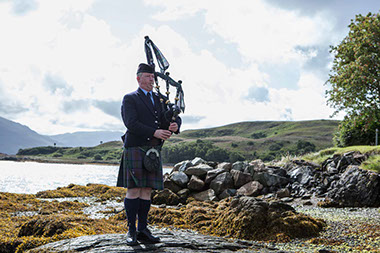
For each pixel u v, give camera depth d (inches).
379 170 331.9
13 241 140.5
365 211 274.1
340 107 494.3
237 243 148.4
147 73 124.4
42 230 154.6
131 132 118.5
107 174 1754.4
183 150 4124.0
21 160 4845.0
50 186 885.8
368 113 467.2
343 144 674.2
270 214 200.2
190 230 210.4
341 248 159.9
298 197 371.9
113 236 126.0
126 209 118.9
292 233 187.9
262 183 407.5
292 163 462.3
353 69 462.9
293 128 5659.5
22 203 328.5
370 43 477.7
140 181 115.1
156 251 110.8
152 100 126.1
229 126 7362.2
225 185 401.1
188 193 398.6
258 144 4458.7
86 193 444.5
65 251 110.1
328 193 333.7
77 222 166.9
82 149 6417.3
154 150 118.2
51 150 6501.0
